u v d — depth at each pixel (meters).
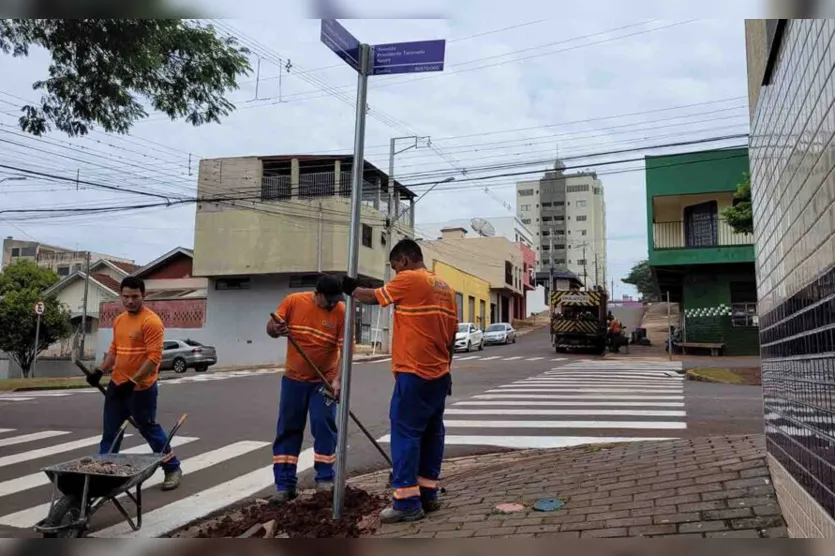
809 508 3.09
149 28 8.52
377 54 4.69
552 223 109.19
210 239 31.12
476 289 49.19
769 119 4.09
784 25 3.49
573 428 9.09
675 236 29.33
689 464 5.30
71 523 4.19
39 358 33.28
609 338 31.20
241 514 5.14
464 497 5.02
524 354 30.16
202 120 10.17
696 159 27.41
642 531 3.80
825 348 2.75
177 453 7.90
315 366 5.11
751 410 10.59
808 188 3.01
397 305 4.51
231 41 9.84
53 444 8.70
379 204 32.31
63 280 37.75
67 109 9.52
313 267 29.56
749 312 28.23
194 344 26.69
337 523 4.39
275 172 31.52
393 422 4.51
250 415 11.09
